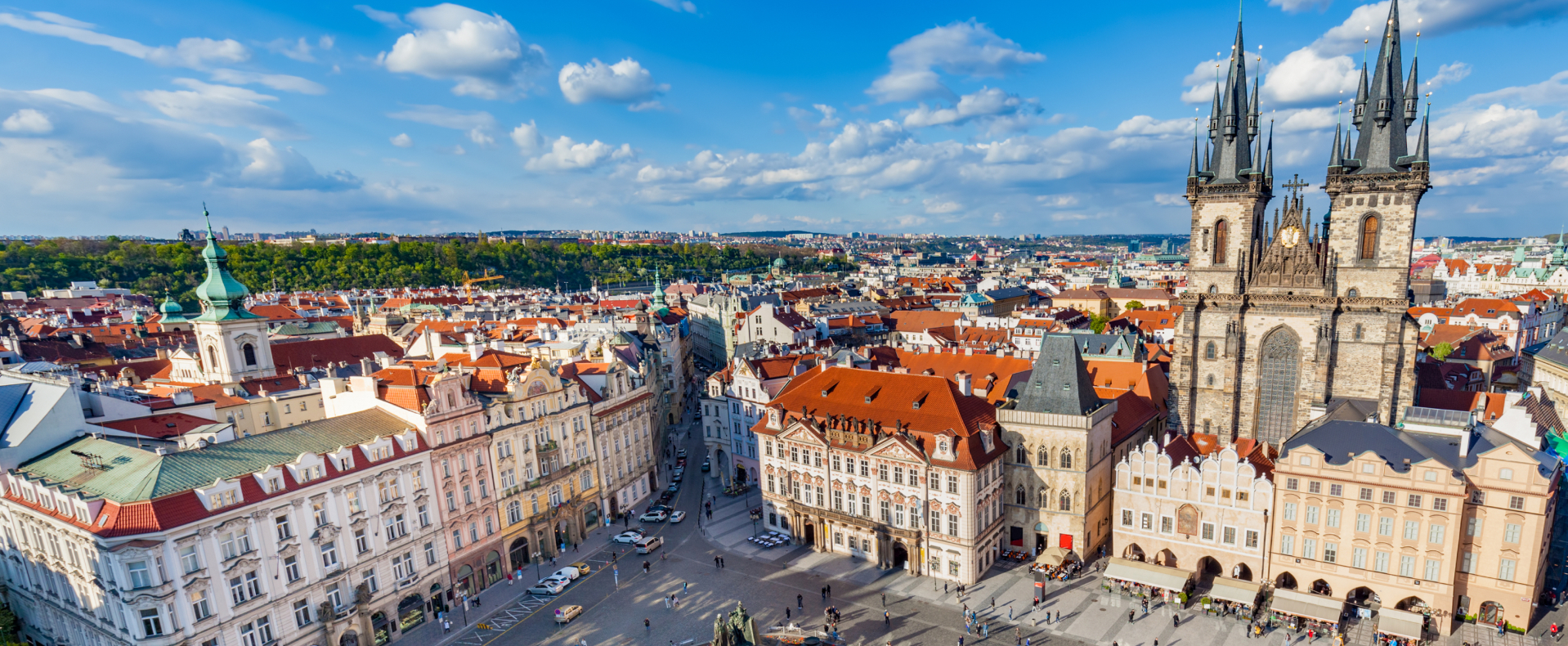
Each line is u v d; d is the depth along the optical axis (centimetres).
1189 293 11956
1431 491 7481
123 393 10494
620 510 12269
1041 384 9694
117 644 6881
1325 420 9400
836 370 11238
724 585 9644
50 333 18625
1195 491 8831
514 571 10250
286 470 7619
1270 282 11500
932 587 9350
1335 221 10894
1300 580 8338
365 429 8788
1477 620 7731
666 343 18688
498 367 11400
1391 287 10631
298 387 12306
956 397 9775
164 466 7150
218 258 13025
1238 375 11838
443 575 9200
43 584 7650
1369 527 7875
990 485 9544
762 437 11075
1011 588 9200
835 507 10388
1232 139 11575
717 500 12756
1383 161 10512
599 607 9212
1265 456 9362
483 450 9731
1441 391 10956
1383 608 7862
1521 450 7250
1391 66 10350
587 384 12169
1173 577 8612
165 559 6644
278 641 7525
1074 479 9419
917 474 9412
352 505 8144
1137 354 16675
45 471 7781
